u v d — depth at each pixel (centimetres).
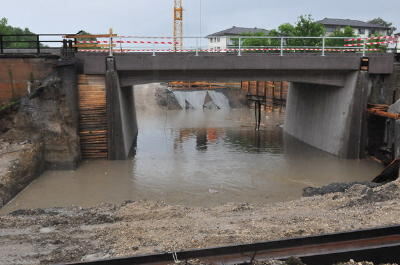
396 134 2116
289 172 2127
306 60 2411
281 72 2502
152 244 862
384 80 2483
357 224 941
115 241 904
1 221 1128
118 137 2314
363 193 1348
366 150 2480
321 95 2847
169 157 2480
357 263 662
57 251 845
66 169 2086
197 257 675
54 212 1278
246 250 685
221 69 2391
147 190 1784
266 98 5062
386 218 981
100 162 2277
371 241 716
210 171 2142
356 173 2111
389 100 2470
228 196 1703
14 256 823
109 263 637
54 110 2044
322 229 904
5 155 1784
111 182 1902
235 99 5716
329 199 1356
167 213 1215
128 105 3012
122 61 2281
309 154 2600
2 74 2028
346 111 2472
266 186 1861
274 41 5166
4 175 1605
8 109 1995
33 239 940
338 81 2539
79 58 2253
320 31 4931
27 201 1593
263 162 2367
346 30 5300
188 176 2033
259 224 1012
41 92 2017
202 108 5478
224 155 2562
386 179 1848
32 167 1877
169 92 5497
